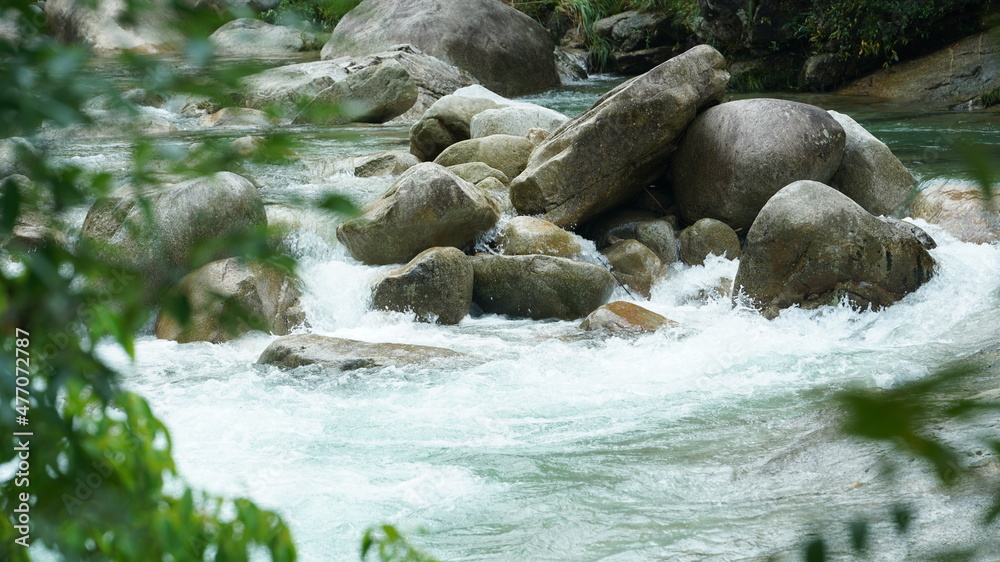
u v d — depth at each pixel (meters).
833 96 34.03
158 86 1.70
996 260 14.99
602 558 6.64
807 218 14.36
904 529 1.85
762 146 16.58
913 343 12.97
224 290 13.64
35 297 1.86
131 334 1.93
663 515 7.35
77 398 2.12
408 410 10.57
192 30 1.66
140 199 2.03
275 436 9.74
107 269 1.92
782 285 14.55
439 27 38.06
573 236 16.55
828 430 8.41
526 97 37.66
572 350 12.98
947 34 33.81
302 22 1.71
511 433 9.76
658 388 11.20
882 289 14.29
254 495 8.15
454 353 12.62
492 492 8.15
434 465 8.86
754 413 10.02
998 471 6.52
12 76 1.67
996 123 26.67
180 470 8.73
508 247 16.34
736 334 13.34
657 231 16.92
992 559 5.38
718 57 17.64
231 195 14.51
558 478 8.40
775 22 36.34
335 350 12.48
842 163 17.98
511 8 40.56
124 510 2.18
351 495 8.15
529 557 6.81
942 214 16.73
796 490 7.42
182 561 2.29
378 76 28.23
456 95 23.42
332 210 1.93
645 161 17.44
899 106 31.00
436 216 15.70
